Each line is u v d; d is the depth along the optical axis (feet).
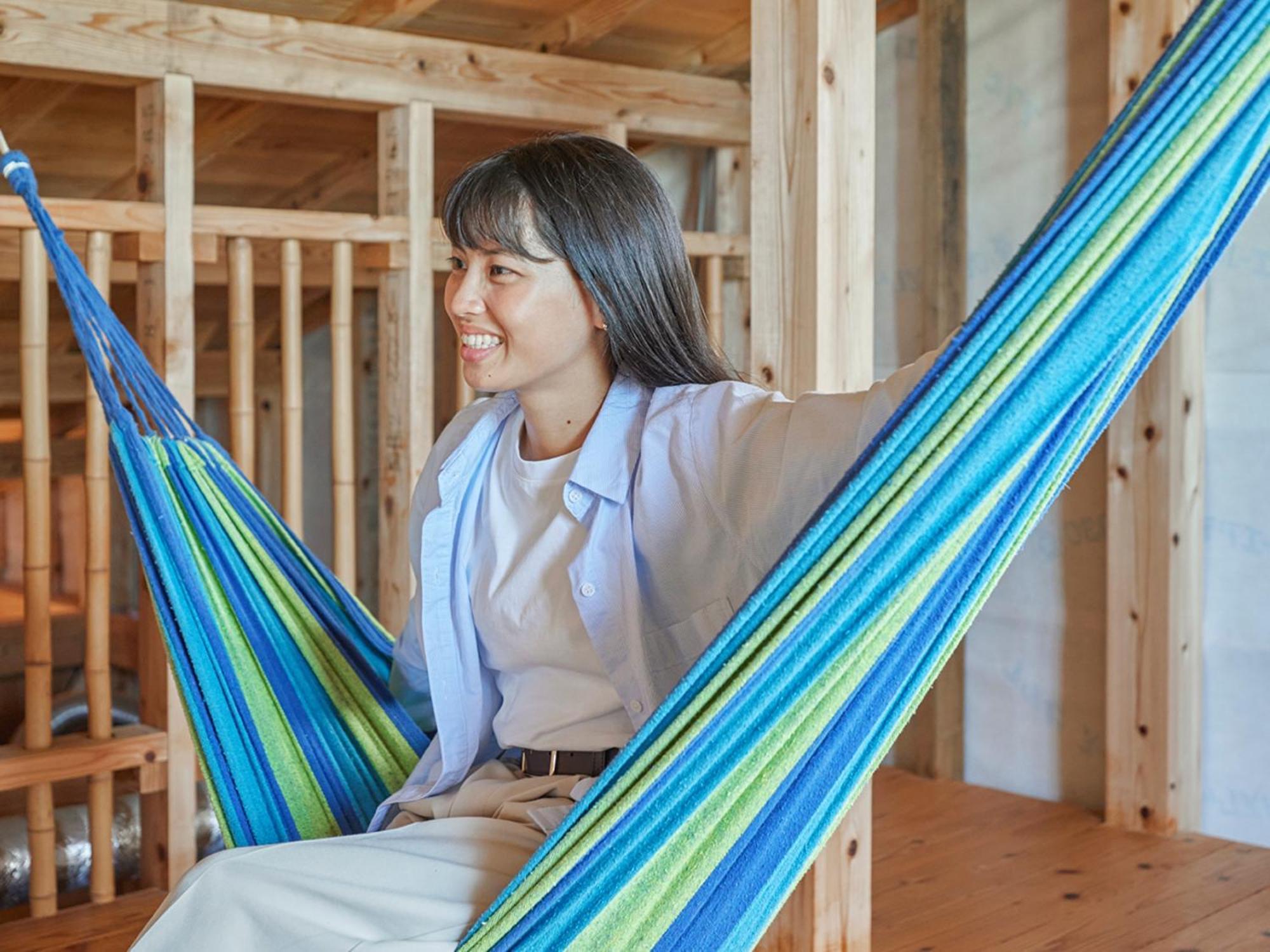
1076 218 3.59
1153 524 10.28
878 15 11.95
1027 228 11.25
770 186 6.57
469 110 10.82
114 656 14.69
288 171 12.35
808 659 3.87
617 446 4.69
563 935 3.95
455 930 4.11
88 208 8.89
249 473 9.76
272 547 5.68
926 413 3.72
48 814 9.23
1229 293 10.23
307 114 11.43
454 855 4.34
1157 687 10.33
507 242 4.58
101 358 5.59
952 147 11.53
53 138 10.80
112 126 10.85
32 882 9.25
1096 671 11.07
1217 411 10.32
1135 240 3.62
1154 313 3.76
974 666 11.83
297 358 10.02
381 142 10.67
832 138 6.42
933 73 11.48
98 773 9.30
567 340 4.71
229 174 12.16
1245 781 10.33
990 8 11.35
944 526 3.80
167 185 9.26
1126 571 10.44
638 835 3.93
